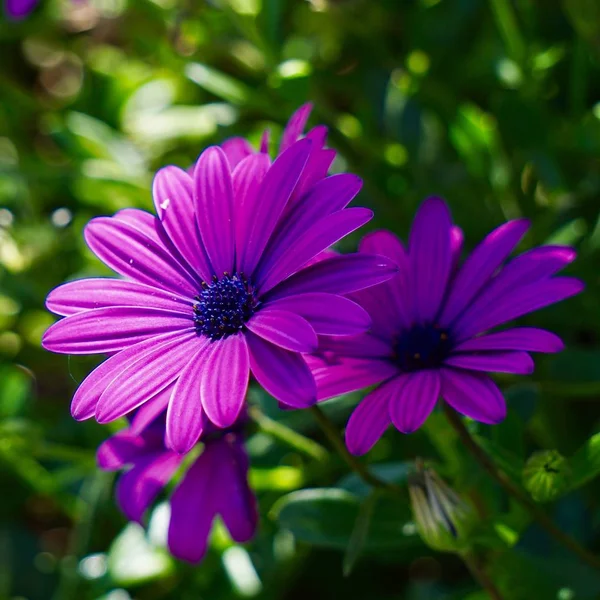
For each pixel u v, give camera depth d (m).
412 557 0.50
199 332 0.39
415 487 0.41
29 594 0.54
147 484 0.43
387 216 0.53
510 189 0.53
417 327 0.40
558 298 0.39
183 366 0.39
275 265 0.39
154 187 0.41
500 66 0.54
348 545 0.44
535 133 0.51
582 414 0.51
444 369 0.39
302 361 0.38
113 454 0.43
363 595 0.52
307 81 0.49
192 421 0.37
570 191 0.53
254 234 0.40
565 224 0.52
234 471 0.42
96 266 0.54
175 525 0.42
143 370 0.39
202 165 0.40
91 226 0.40
